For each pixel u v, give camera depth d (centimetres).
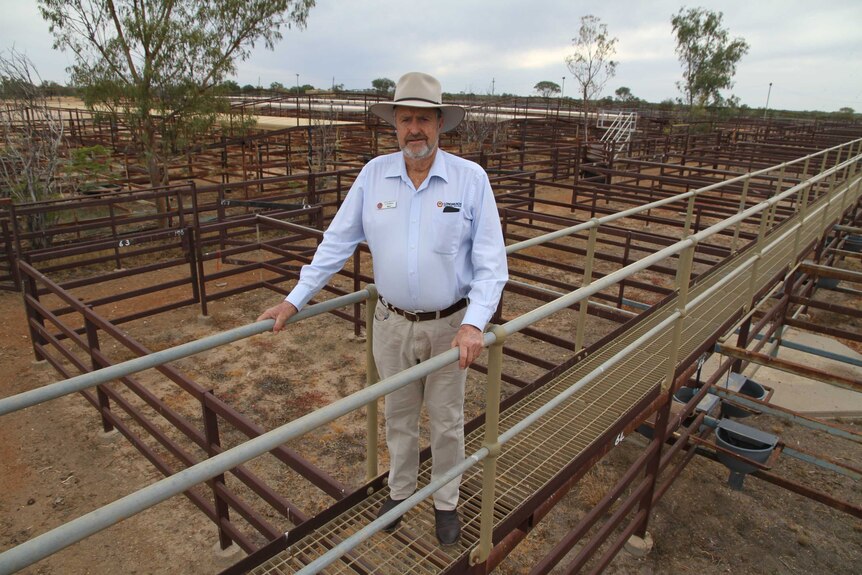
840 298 952
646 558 413
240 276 922
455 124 204
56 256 661
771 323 702
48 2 1170
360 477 457
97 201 777
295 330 727
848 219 1063
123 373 159
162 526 407
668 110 4534
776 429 582
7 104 1097
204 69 1335
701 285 558
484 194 203
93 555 378
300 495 438
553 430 312
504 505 254
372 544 229
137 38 1251
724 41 4084
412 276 204
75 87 1320
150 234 723
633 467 373
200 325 736
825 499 425
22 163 1028
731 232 1261
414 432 237
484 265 200
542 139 2328
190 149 1470
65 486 441
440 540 229
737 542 432
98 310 768
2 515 409
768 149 1880
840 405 626
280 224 696
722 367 522
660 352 411
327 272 215
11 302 797
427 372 172
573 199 1355
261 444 132
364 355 664
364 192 214
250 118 1572
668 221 1075
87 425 520
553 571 388
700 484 496
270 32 1376
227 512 364
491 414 207
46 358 603
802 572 407
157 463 404
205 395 333
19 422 521
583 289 247
